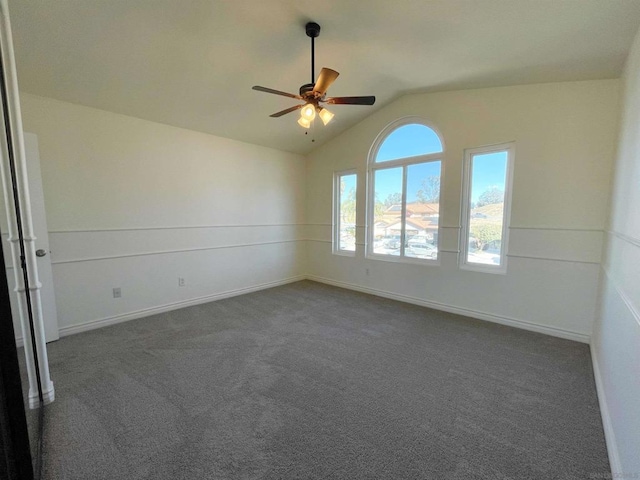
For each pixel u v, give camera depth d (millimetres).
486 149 3334
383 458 1471
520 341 2822
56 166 2852
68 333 2973
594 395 1979
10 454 1188
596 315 2594
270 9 2131
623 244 1795
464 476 1368
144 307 3523
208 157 4051
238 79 2967
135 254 3424
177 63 2629
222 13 2145
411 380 2160
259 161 4699
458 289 3613
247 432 1645
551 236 2928
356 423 1716
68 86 2695
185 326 3205
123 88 2850
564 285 2889
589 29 1991
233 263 4422
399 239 4258
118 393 1996
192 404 1885
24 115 2664
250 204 4602
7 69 1645
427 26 2266
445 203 3652
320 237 5293
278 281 5113
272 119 3885
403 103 3930
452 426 1692
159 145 3572
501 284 3271
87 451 1510
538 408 1846
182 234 3830
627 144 1998
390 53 2709
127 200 3338
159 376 2209
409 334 2990
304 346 2719
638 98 1758
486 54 2547
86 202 3049
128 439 1591
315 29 2312
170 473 1387
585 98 2689
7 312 1163
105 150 3154
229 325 3234
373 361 2443
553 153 2871
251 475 1375
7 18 1599
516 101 3055
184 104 3271
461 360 2457
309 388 2062
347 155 4730
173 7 2049
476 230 3502
